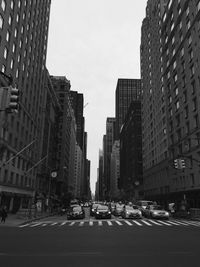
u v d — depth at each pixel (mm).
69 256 11508
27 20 62344
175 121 68625
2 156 48656
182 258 11148
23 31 59625
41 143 79688
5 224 29797
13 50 53344
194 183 55594
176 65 68438
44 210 64125
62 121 133750
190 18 59281
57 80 140250
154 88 93562
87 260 10703
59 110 118938
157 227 26141
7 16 48875
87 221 34562
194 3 57188
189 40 59938
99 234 19922
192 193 55719
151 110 97938
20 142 59406
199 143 53750
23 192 61531
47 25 85938
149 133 100562
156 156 88812
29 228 25375
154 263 10188
